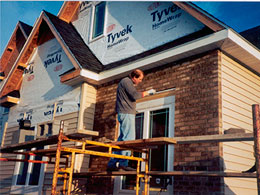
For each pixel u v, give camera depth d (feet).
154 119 23.43
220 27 19.26
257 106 11.50
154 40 25.49
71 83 30.14
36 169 32.30
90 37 33.24
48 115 33.12
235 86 21.07
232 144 19.52
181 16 23.67
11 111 40.27
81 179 27.04
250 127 21.67
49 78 35.19
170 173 15.75
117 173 17.61
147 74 24.85
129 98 17.53
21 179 33.81
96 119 28.63
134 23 28.22
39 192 29.78
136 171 16.94
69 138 15.52
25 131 22.17
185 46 21.26
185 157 19.94
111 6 32.01
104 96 28.63
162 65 23.79
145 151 17.40
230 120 19.77
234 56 21.33
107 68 28.27
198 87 20.63
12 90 40.78
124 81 17.47
